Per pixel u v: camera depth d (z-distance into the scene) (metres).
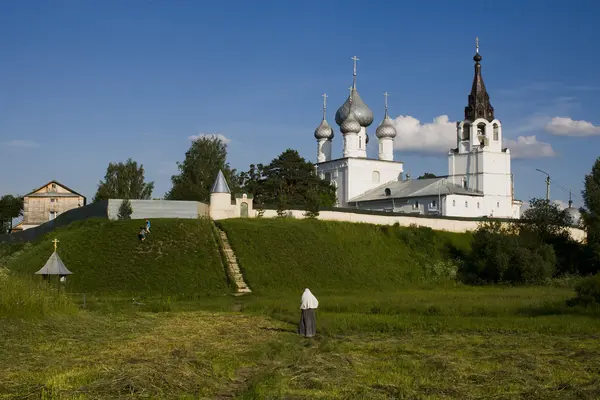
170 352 25.20
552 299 45.66
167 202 80.75
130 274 61.28
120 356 24.14
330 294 57.38
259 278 62.59
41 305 34.94
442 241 85.06
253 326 35.16
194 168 121.31
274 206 87.12
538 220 83.81
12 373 20.55
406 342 29.72
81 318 35.66
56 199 131.88
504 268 71.88
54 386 18.64
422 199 122.12
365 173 140.00
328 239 76.62
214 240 69.50
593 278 42.62
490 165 125.19
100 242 67.19
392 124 146.75
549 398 18.33
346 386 19.78
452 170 129.88
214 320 37.88
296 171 124.62
